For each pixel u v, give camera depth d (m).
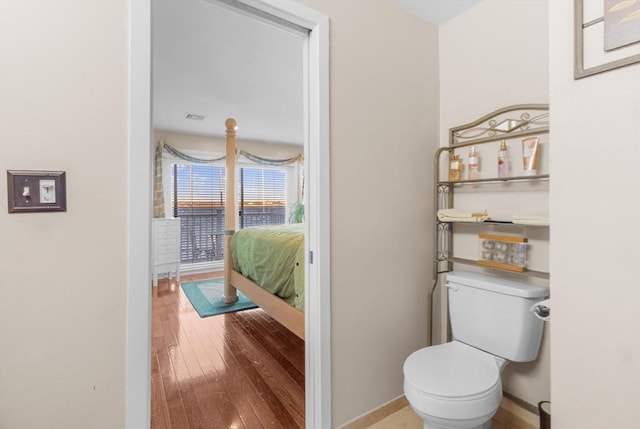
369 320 1.67
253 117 4.16
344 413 1.58
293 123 4.45
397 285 1.80
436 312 2.01
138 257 1.02
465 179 1.86
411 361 1.45
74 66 0.93
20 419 0.87
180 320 3.09
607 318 0.95
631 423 0.90
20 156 0.87
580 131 1.01
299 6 1.39
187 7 1.88
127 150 1.01
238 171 5.70
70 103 0.93
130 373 1.01
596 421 0.97
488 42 1.75
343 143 1.56
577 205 1.02
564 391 1.04
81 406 0.95
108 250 0.99
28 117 0.88
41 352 0.90
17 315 0.87
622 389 0.92
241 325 2.96
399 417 1.72
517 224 1.49
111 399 0.99
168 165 4.99
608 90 0.95
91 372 0.96
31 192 0.88
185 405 1.76
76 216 0.94
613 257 0.94
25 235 0.88
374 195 1.69
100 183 0.97
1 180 0.85
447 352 1.55
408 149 1.85
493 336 1.52
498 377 1.31
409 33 1.85
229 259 3.57
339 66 1.54
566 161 1.04
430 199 1.97
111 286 0.99
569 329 1.04
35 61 0.88
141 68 1.03
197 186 5.30
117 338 1.00
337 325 1.55
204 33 2.17
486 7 1.76
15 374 0.87
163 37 2.21
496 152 1.74
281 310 2.45
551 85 1.09
